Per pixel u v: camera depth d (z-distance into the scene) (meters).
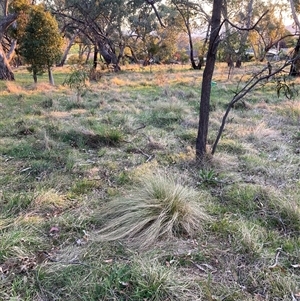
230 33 4.07
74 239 2.52
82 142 4.88
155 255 2.30
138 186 3.32
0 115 6.66
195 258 2.31
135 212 2.64
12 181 3.53
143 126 5.83
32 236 2.50
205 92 3.95
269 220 2.81
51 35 10.98
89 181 3.58
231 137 5.25
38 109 7.23
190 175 3.76
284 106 7.38
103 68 19.72
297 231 2.64
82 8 20.56
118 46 24.12
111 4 20.58
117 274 2.04
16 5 13.44
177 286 1.97
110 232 2.57
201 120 4.05
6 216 2.80
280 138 5.23
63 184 3.52
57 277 2.07
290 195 3.18
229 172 3.87
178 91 9.58
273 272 2.16
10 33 15.51
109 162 4.16
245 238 2.46
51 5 21.75
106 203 3.03
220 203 3.13
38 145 4.71
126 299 1.91
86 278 2.05
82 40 25.31
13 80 14.09
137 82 12.78
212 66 3.86
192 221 2.67
